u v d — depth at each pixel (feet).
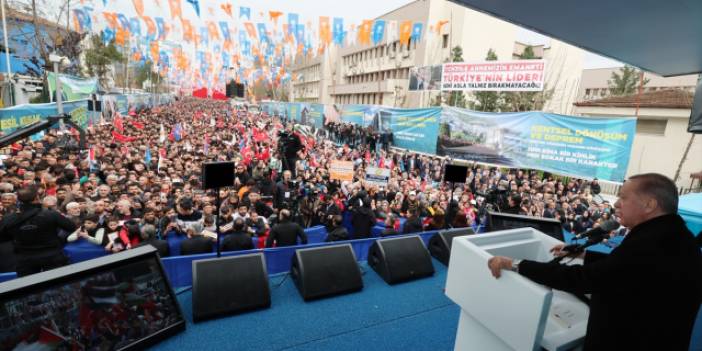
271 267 12.84
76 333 7.37
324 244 13.79
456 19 80.48
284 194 24.84
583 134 28.27
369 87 106.22
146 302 8.61
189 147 43.01
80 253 14.39
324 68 135.33
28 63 61.11
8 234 11.47
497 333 5.63
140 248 9.09
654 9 7.09
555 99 86.69
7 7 58.95
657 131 54.34
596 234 5.64
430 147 41.27
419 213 22.40
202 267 10.05
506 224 13.57
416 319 10.31
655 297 4.09
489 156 35.29
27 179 20.92
